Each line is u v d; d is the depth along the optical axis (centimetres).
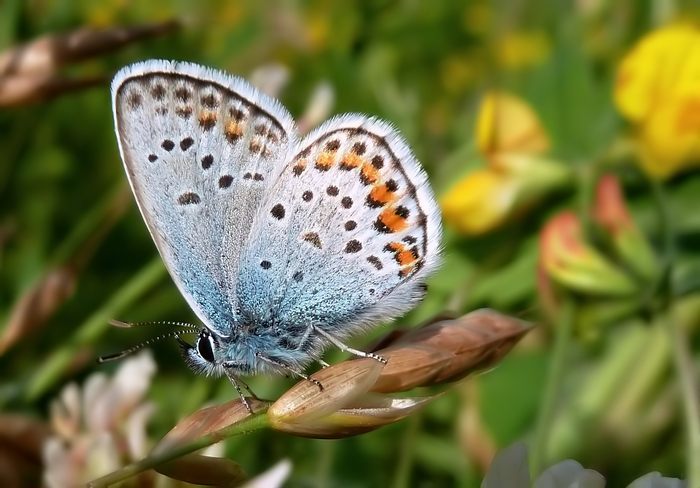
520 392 17
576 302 16
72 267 17
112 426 15
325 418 13
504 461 14
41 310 17
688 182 18
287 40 20
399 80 21
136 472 13
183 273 15
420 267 15
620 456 17
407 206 15
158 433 17
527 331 14
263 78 18
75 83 16
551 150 18
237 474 14
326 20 20
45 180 19
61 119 19
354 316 15
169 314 18
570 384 17
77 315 18
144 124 15
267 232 15
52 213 19
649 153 18
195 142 15
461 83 21
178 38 20
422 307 18
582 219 17
